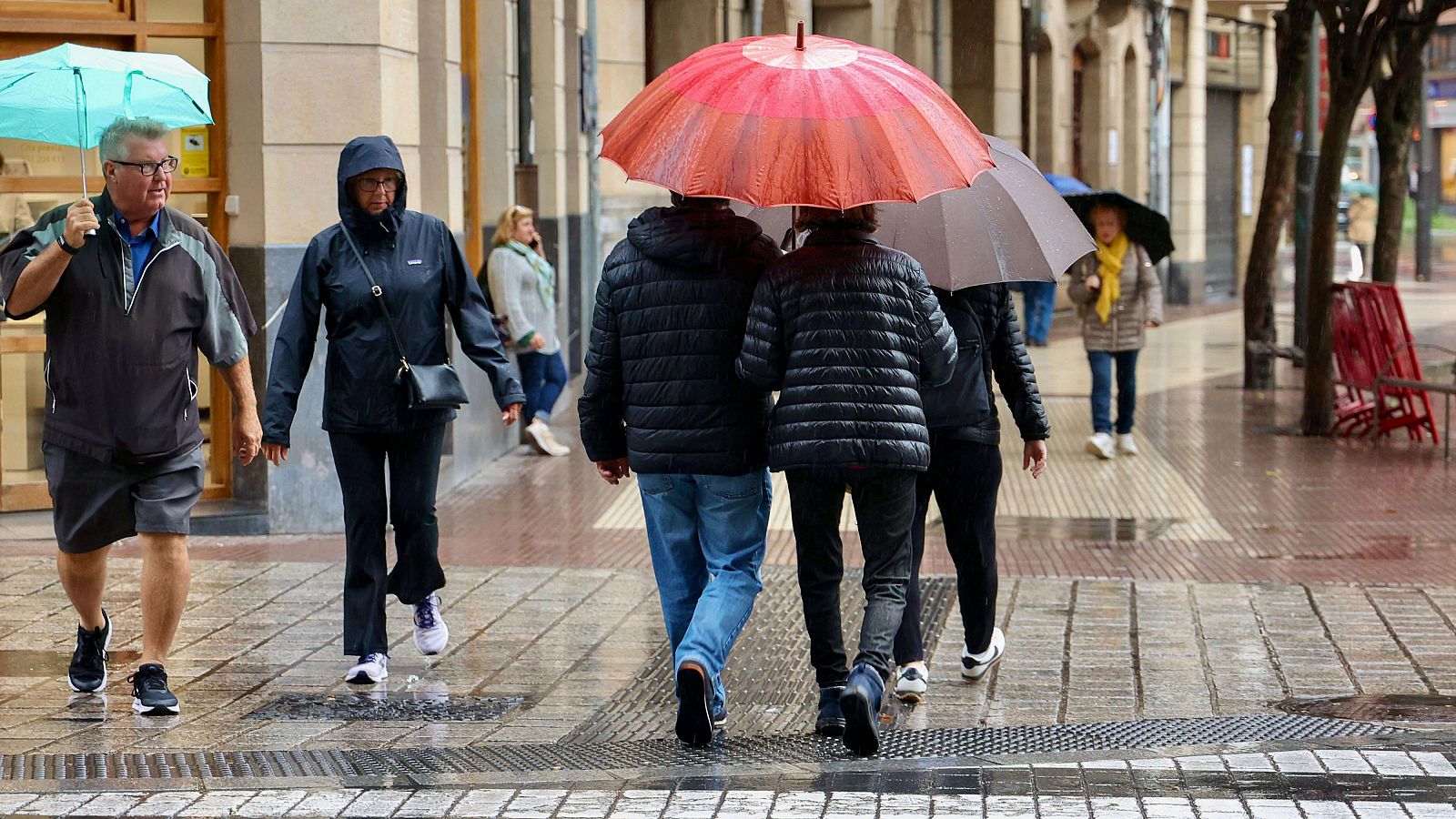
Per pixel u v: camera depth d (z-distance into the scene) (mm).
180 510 8406
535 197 20094
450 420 9133
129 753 7637
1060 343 31875
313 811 6719
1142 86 42062
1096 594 11172
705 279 7551
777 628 10242
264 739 7898
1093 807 6750
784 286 7453
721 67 7426
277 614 10539
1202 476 16641
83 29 13086
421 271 8906
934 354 7570
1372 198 57281
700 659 7469
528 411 18281
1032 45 34438
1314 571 12031
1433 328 34406
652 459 7617
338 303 8828
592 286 24922
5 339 13414
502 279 17297
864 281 7438
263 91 13320
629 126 7500
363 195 8852
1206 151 46656
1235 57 47844
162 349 8289
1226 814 6660
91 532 8367
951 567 12289
